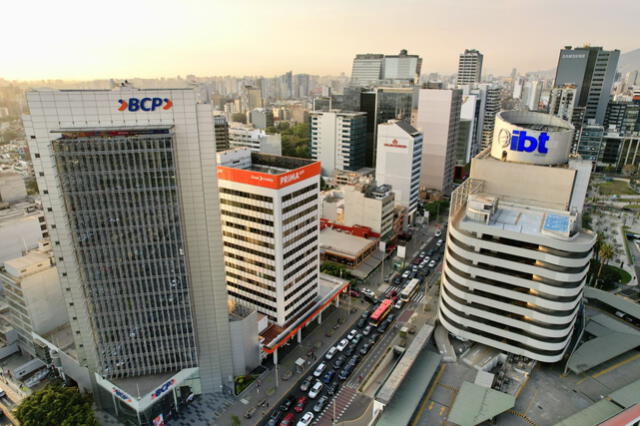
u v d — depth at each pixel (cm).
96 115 7781
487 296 8819
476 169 10488
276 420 9325
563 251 7894
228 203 11056
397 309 13750
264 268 11044
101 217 7806
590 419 6956
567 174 9519
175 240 8212
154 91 7812
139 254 8156
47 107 7581
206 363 9875
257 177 10169
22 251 13775
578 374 8388
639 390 7600
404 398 7450
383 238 17775
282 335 11050
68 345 10319
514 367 8506
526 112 11312
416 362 8475
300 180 10706
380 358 11381
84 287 8194
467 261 8900
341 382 10525
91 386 9725
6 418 9694
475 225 8688
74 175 7488
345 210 17962
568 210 9675
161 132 7800
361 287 15162
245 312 10338
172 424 9269
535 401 7631
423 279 15775
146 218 7956
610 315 11075
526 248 8275
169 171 7788
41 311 10650
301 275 11694
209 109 8031
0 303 12250
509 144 10281
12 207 15938
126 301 8438
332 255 16262
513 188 10238
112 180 7625
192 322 8894
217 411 9612
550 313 8175
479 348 9112
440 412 7294
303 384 10325
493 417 7056
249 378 10362
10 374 11119
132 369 8969
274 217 10269
